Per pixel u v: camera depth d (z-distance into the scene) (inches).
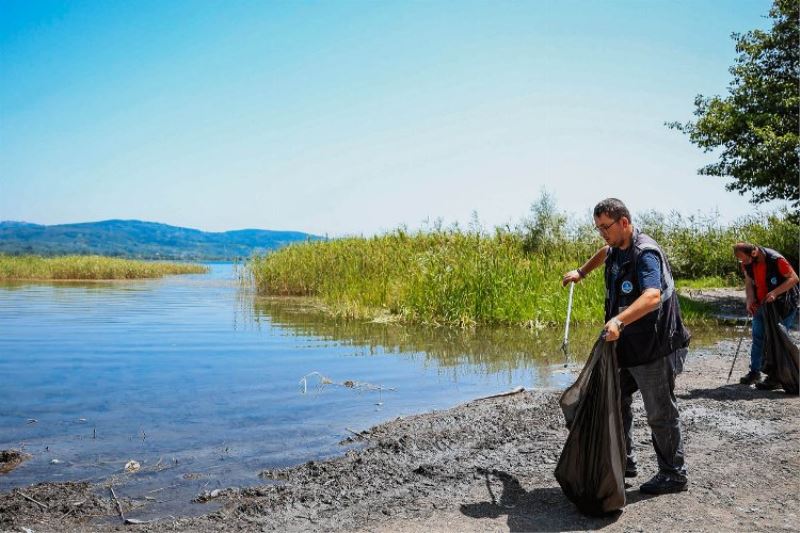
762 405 271.3
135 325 530.0
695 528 151.8
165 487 176.2
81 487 174.4
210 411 255.1
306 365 354.3
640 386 177.2
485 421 240.2
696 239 1081.4
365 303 651.5
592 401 164.4
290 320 573.9
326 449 209.9
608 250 197.5
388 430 228.5
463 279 571.2
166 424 236.7
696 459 202.4
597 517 160.1
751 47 759.7
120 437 220.2
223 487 176.4
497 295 558.6
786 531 149.2
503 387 302.2
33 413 250.2
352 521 155.3
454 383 311.0
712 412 258.8
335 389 296.5
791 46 740.7
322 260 864.3
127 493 171.8
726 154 775.7
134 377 319.0
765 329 297.9
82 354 385.1
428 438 218.8
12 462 194.7
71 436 220.7
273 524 153.3
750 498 170.6
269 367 348.2
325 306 688.4
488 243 722.2
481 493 174.9
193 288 1046.4
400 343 438.9
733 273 1010.7
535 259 656.4
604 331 164.2
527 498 171.9
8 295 877.2
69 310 656.4
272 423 238.8
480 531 149.9
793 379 287.3
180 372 332.2
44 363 355.3
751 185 735.1
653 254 174.2
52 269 1440.7
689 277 1077.1
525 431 230.4
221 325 533.0
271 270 916.0
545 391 290.2
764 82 746.8
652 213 1132.5
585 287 579.2
